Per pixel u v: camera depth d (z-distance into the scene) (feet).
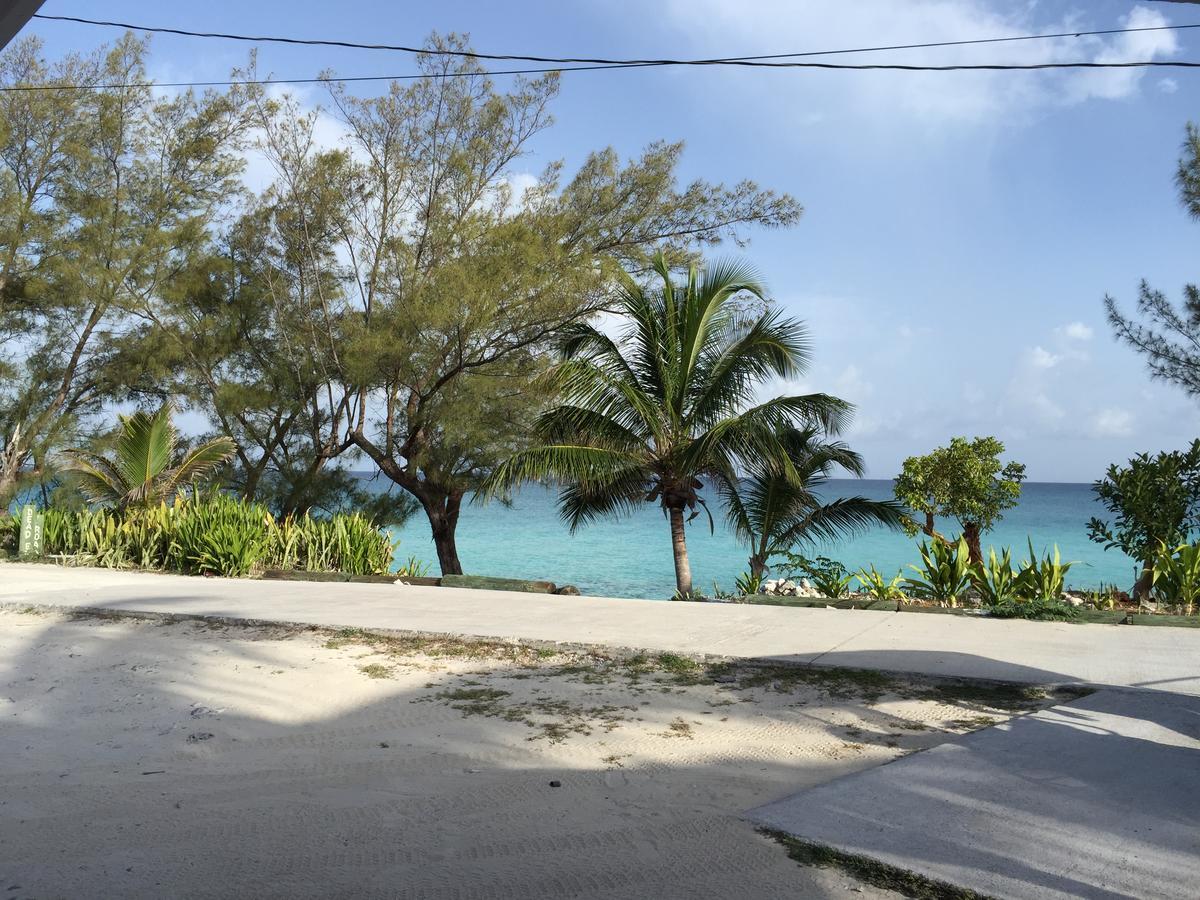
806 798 13.44
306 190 64.95
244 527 47.26
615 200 67.51
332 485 68.54
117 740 18.13
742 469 44.93
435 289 59.26
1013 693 19.30
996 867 11.03
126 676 23.21
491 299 58.34
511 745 17.08
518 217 62.08
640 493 49.67
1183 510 36.27
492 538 133.69
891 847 11.68
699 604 32.78
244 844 12.44
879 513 50.16
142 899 10.78
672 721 18.34
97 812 13.87
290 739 17.90
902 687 20.08
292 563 47.96
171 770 16.14
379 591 37.11
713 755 16.21
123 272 67.00
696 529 153.38
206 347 67.05
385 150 65.21
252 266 68.69
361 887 11.04
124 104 68.54
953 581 33.88
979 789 13.55
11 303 67.77
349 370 61.98
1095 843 11.60
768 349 44.93
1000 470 48.47
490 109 64.59
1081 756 14.89
